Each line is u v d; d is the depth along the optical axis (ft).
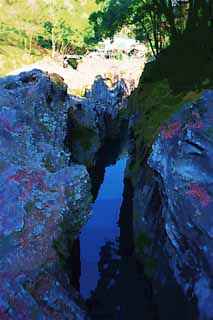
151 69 81.46
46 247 46.57
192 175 40.47
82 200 56.08
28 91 79.30
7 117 67.77
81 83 181.16
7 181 52.39
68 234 54.13
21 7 231.50
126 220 76.79
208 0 64.23
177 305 42.75
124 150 139.44
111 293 55.52
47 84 84.79
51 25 231.09
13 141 64.08
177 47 73.87
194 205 38.78
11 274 41.14
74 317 42.19
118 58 231.91
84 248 67.72
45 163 63.62
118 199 90.02
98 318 50.49
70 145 100.89
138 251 57.26
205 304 37.32
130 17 86.48
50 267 44.93
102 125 127.95
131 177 80.89
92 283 57.93
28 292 40.04
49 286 42.65
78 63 227.40
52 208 51.11
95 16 85.40
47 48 255.09
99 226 76.07
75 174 56.39
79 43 234.58
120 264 62.39
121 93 171.53
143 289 53.11
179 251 42.11
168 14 73.77
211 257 36.58
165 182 43.57
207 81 59.26
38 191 52.49
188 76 64.23
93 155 107.24
